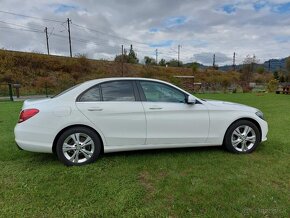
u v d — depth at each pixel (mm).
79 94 4082
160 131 4281
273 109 11656
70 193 3121
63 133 3975
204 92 32344
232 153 4656
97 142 4098
